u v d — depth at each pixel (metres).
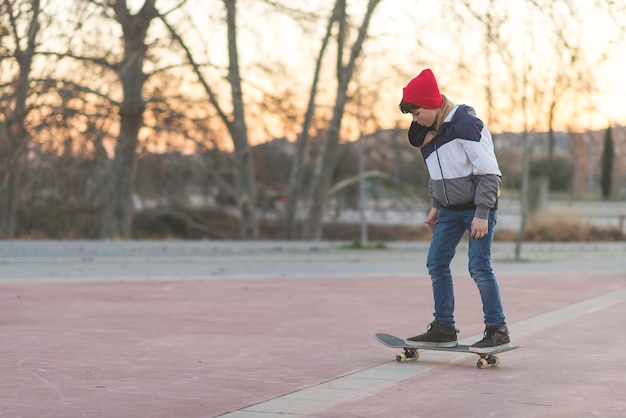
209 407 6.06
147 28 31.44
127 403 6.18
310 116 35.34
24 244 25.81
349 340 9.30
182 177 40.56
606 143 77.56
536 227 37.41
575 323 10.84
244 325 10.44
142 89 32.12
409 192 42.59
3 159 31.00
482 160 7.57
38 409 5.97
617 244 33.69
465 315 11.71
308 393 6.55
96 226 39.34
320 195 37.38
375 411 5.96
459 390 6.69
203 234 43.38
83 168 34.75
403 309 12.25
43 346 8.68
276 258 24.31
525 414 5.89
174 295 13.80
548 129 25.77
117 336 9.41
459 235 7.91
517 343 9.19
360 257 25.42
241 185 36.56
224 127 34.25
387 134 38.31
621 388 6.80
